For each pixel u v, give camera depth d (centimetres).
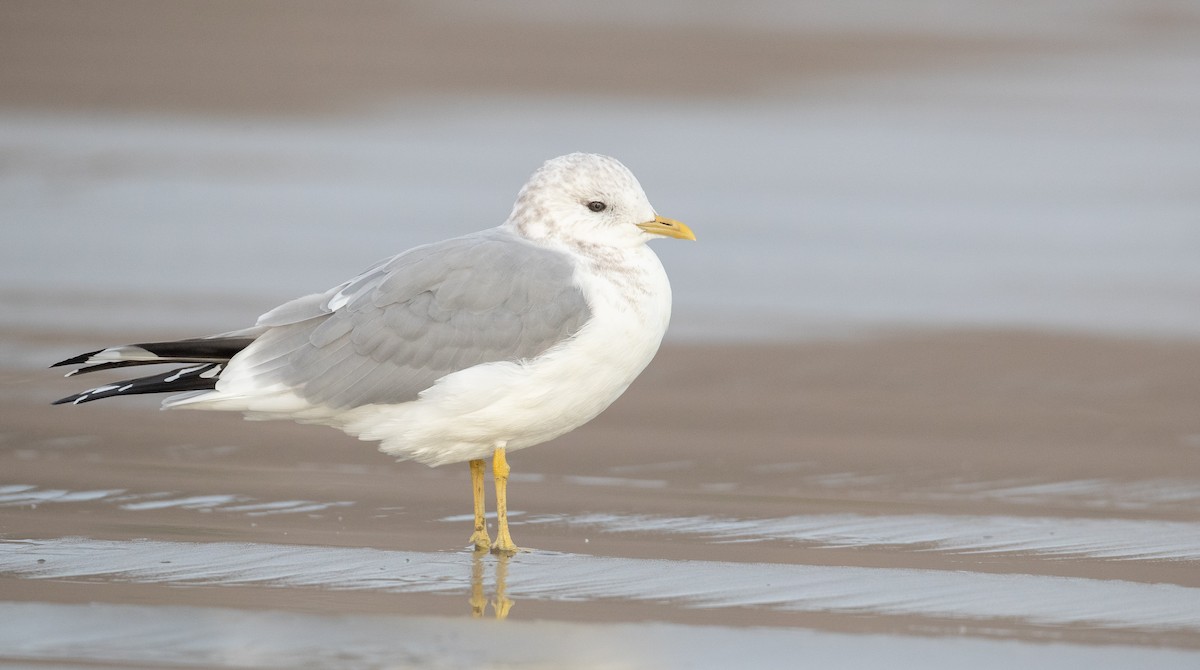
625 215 1095
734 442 1405
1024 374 1697
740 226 2498
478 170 2909
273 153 2995
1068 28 4691
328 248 2281
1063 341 1845
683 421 1484
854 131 3378
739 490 1239
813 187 2817
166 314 1880
